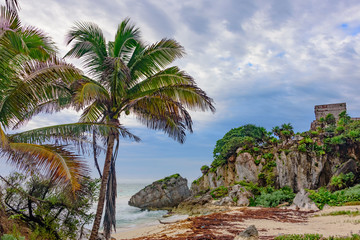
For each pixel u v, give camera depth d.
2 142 7.30
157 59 14.16
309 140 45.69
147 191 48.59
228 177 53.69
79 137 10.45
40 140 8.80
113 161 13.61
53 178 8.06
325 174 43.44
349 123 55.06
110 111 13.26
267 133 56.09
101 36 13.83
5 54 7.73
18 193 11.34
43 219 11.80
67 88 11.49
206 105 13.17
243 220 17.62
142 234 17.27
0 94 8.31
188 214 32.53
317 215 19.88
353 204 24.00
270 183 44.38
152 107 13.22
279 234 11.91
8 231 8.80
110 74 12.26
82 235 13.88
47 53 8.79
